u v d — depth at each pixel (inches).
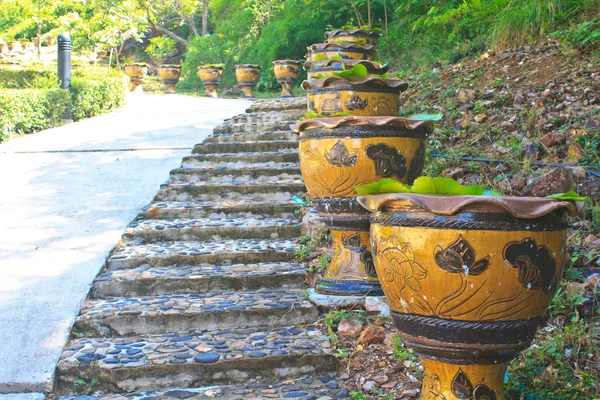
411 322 103.3
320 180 162.4
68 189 259.8
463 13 426.9
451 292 96.9
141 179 270.1
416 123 156.6
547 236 97.4
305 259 198.5
